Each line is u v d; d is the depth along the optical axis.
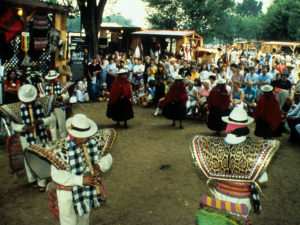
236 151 2.99
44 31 10.12
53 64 10.98
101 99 12.47
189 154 6.82
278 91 10.20
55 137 5.63
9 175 5.35
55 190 3.35
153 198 4.77
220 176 3.05
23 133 4.67
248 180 2.95
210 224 2.97
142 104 12.07
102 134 3.29
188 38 23.52
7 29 8.65
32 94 4.66
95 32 14.52
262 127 7.36
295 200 4.88
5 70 10.06
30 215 4.18
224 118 3.22
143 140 7.74
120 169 5.86
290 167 6.31
